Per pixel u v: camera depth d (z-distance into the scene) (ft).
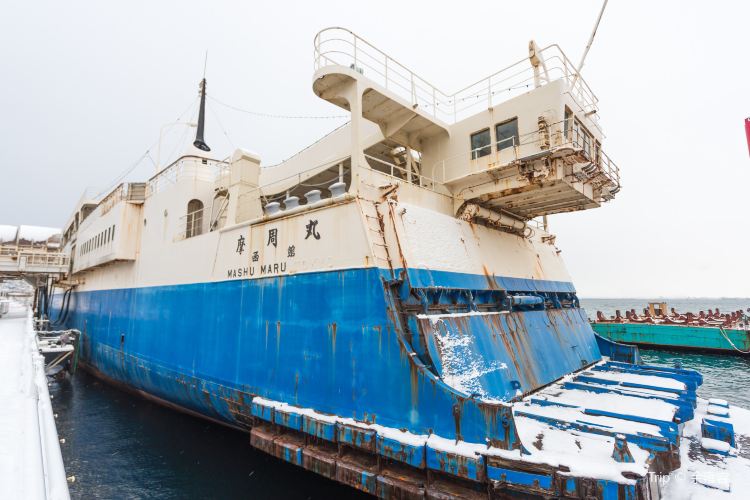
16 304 165.27
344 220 29.07
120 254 58.75
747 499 21.04
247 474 35.35
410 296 26.58
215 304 40.57
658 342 103.14
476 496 20.29
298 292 31.60
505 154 33.42
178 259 48.32
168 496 32.48
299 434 28.89
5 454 17.52
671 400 27.45
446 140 38.63
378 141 40.47
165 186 56.39
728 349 92.27
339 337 28.04
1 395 28.43
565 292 49.96
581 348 44.16
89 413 52.85
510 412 19.84
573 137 32.60
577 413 24.95
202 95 65.87
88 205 95.50
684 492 21.85
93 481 34.91
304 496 31.63
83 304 81.56
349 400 26.68
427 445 21.52
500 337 31.37
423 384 23.02
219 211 48.21
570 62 34.76
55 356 62.95
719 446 26.55
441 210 36.06
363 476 23.88
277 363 32.32
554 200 36.60
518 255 42.75
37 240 121.39
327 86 31.89
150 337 51.44
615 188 39.40
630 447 20.07
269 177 56.85
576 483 17.46
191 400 43.21
